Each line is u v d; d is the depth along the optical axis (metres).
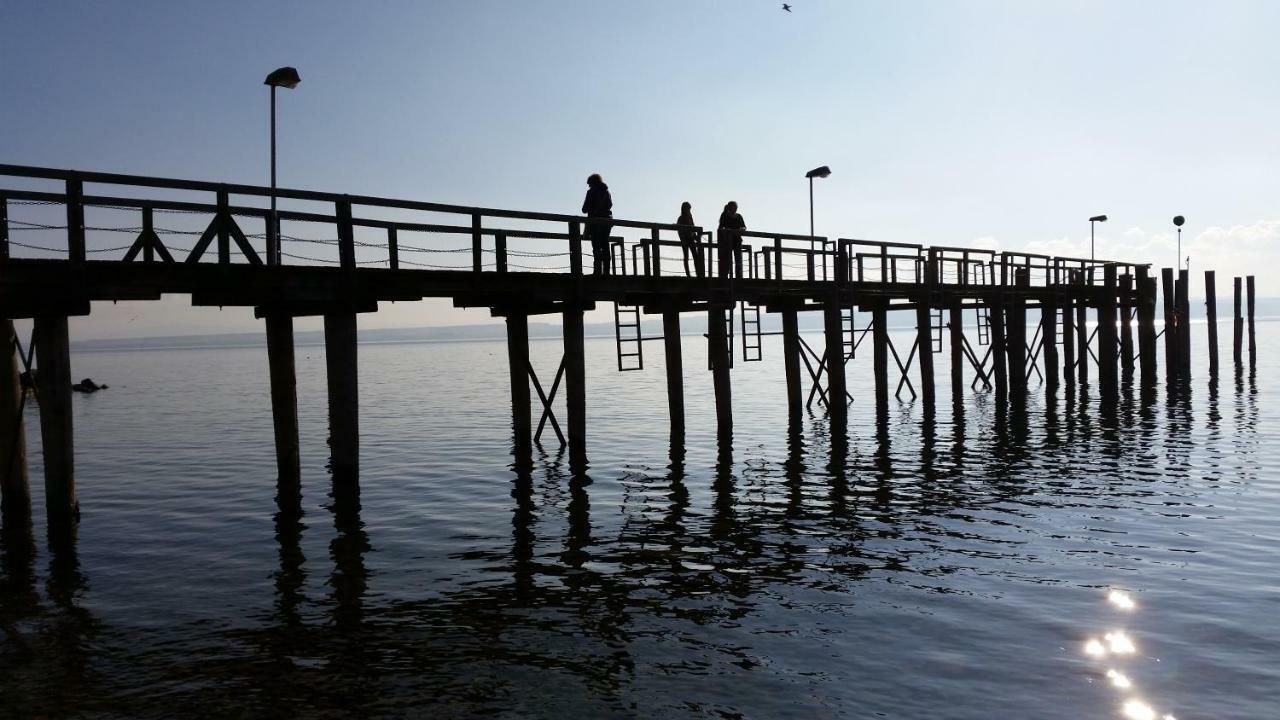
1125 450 19.72
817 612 9.37
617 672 7.83
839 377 24.19
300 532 13.31
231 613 9.55
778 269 22.19
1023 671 7.75
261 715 7.04
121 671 7.96
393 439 24.62
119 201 11.25
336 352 14.11
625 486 16.61
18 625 9.22
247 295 12.85
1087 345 37.25
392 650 8.41
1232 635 8.49
